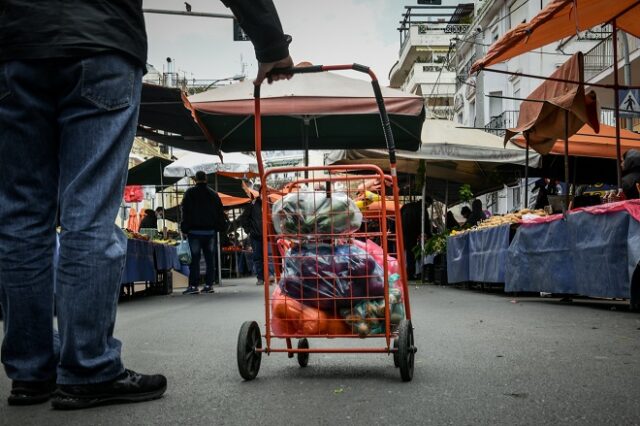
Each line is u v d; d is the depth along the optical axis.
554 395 2.54
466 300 8.17
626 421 2.14
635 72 22.16
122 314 7.04
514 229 8.56
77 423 2.23
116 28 2.54
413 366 3.10
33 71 2.47
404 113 8.78
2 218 2.52
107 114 2.52
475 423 2.15
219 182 20.39
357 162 14.30
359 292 3.17
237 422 2.22
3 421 2.28
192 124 12.59
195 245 10.85
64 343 2.42
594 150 12.53
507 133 10.37
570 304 7.37
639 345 3.91
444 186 18.55
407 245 14.61
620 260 6.05
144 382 2.58
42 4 2.48
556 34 8.56
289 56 2.98
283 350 3.14
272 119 10.73
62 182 2.52
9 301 2.51
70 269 2.42
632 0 7.75
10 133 2.52
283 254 3.30
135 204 30.25
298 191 3.21
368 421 2.20
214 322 5.78
